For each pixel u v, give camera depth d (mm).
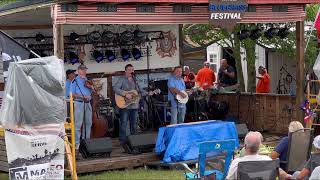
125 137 13297
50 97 10023
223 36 20047
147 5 12711
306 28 19547
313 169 8195
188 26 20297
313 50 18938
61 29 11727
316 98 15055
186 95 14375
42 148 10023
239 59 20062
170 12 13008
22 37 15289
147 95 16203
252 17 14125
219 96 17438
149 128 16031
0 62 11539
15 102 9891
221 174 9234
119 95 13820
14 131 9945
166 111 15750
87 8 11984
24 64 9922
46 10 12922
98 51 15750
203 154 9148
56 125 10094
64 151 10406
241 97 16859
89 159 12117
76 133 12586
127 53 16125
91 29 15680
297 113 15055
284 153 9578
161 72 16828
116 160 12172
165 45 16875
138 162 12422
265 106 16297
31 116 9930
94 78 15680
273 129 16125
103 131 14406
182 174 11633
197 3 13008
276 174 7895
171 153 12180
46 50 15516
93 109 14508
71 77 12797
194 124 12695
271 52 23047
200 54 23203
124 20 12469
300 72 15039
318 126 15297
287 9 14680
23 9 12891
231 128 12883
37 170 10000
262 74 17828
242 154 9367
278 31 15547
